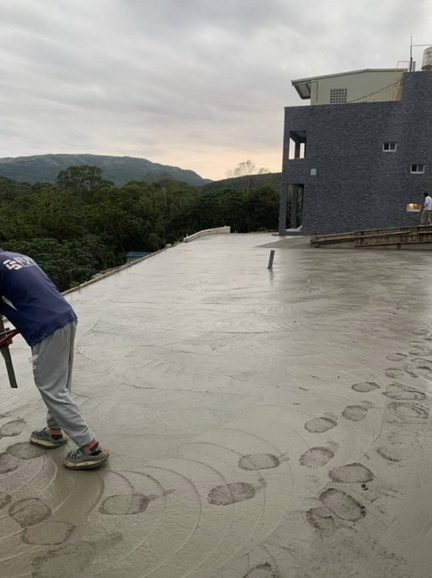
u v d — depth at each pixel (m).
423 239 17.34
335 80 27.45
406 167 24.38
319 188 25.77
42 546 2.10
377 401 3.60
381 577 1.88
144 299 8.12
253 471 2.67
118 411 3.50
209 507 2.35
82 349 5.11
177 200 65.19
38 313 2.64
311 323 6.14
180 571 1.94
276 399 3.66
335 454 2.83
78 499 2.45
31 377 4.27
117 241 52.81
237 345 5.16
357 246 18.58
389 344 5.12
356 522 2.21
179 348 5.09
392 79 26.66
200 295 8.43
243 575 1.91
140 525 2.23
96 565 1.98
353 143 24.97
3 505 2.41
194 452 2.89
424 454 2.81
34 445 3.04
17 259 2.77
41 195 58.12
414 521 2.20
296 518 2.25
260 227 53.12
